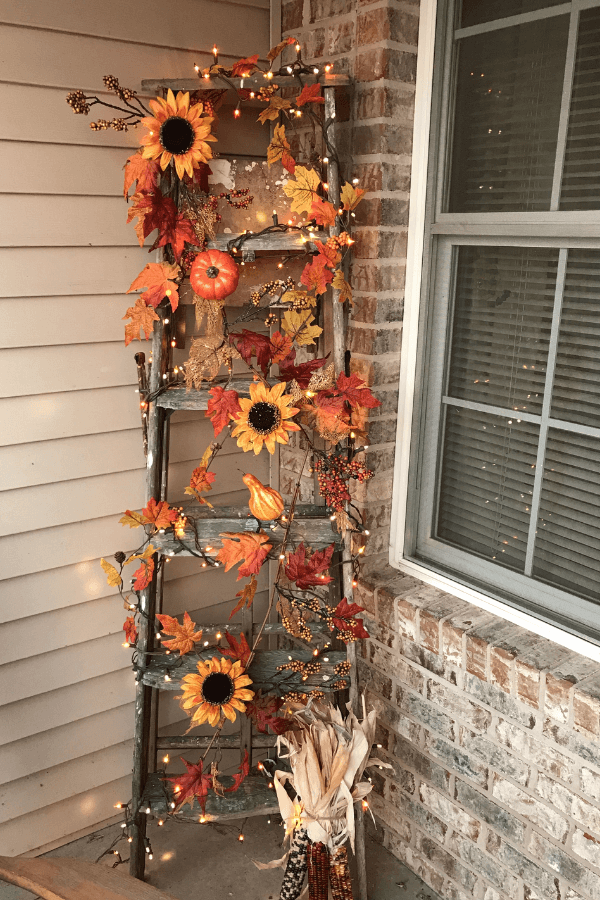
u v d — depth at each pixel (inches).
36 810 91.5
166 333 82.1
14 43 72.4
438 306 83.6
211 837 95.2
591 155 66.5
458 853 83.8
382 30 75.7
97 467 87.2
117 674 94.3
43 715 89.4
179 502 95.2
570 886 71.6
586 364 70.2
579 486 72.7
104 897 49.7
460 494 85.5
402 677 86.7
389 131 78.5
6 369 78.9
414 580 89.4
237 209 78.9
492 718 76.2
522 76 70.9
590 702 65.8
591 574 72.9
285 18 89.7
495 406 79.7
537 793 73.1
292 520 79.1
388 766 82.4
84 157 78.8
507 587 80.9
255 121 90.6
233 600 103.0
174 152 69.1
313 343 83.7
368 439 85.8
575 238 68.9
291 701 82.1
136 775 84.0
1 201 74.9
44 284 79.0
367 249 82.4
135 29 79.3
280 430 73.4
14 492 82.3
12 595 84.4
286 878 80.7
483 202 76.8
